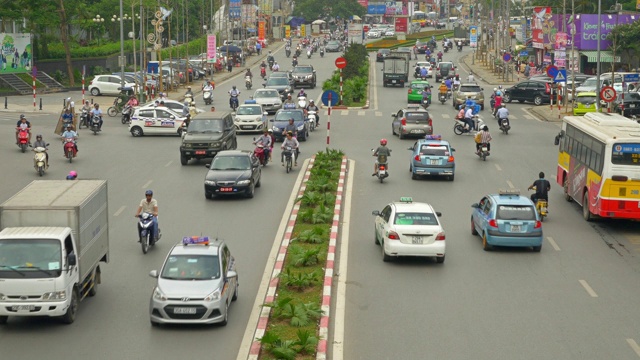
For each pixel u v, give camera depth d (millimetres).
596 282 28578
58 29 126938
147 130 63312
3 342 22453
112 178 46375
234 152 42969
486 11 155250
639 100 71875
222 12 182500
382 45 176250
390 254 30031
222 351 21688
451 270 29844
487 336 23047
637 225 37438
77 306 24672
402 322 24188
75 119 63156
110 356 21375
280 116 61312
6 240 23281
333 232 33750
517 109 82500
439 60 135250
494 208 32312
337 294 26828
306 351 21078
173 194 42344
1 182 44750
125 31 140500
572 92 76938
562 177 44094
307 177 46781
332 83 92438
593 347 22250
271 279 27562
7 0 97500
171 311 23141
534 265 30688
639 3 99812
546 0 137625
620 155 35500
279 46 179750
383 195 42375
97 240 26547
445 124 69812
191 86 106188
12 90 93625
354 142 59844
